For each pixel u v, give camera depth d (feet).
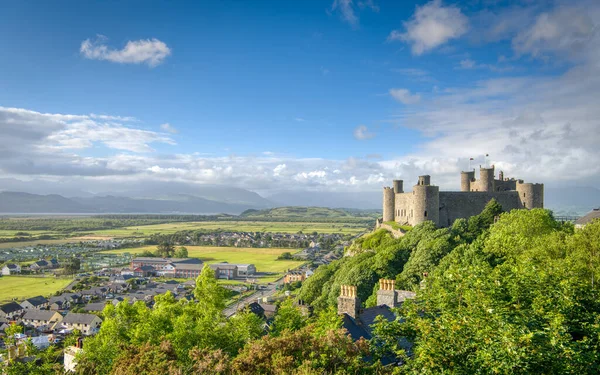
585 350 83.56
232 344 145.69
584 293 107.96
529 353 67.26
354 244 454.81
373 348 90.89
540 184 388.57
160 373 89.81
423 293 100.53
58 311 520.42
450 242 303.89
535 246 193.36
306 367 81.51
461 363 71.10
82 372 124.36
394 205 469.57
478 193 395.96
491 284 91.76
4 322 480.64
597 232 163.94
